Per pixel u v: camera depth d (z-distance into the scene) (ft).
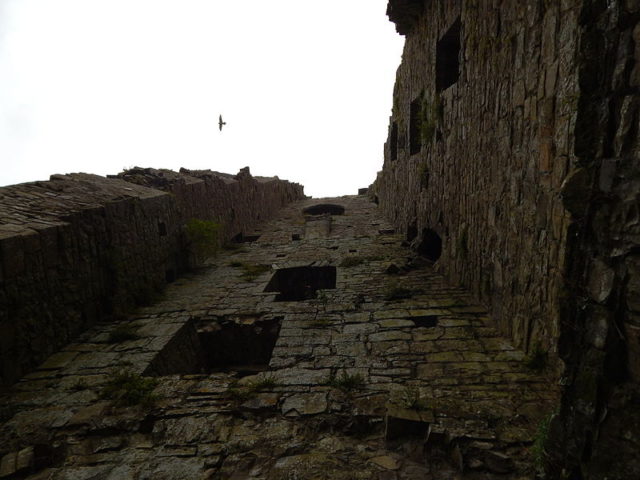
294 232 59.36
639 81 7.35
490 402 14.52
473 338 19.98
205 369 24.64
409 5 36.17
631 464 7.64
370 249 43.01
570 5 13.44
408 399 14.70
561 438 9.50
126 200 27.50
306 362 18.33
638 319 7.47
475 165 23.84
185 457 12.94
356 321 22.95
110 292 25.46
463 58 25.61
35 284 19.39
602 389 8.25
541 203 16.05
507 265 19.63
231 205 54.19
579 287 8.89
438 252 38.88
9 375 17.53
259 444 13.37
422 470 12.09
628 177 7.61
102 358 19.77
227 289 31.17
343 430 13.93
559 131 14.43
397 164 52.29
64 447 13.74
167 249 33.45
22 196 22.68
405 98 45.91
